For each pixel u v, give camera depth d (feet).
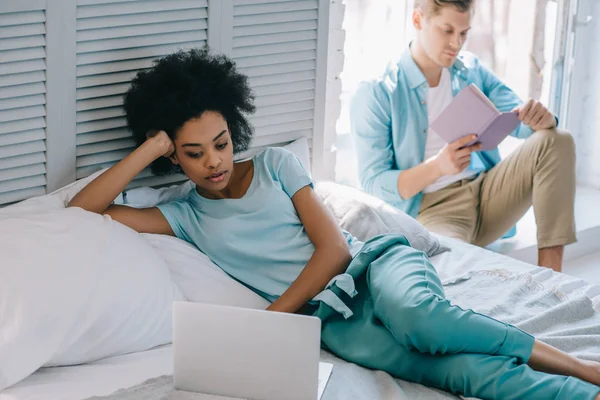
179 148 7.50
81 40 7.59
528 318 7.34
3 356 5.92
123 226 7.11
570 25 12.91
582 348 6.95
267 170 7.79
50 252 6.39
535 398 6.19
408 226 8.64
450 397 6.48
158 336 6.84
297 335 5.73
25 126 7.47
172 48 8.20
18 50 7.29
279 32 8.95
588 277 11.62
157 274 6.93
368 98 10.45
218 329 5.82
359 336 6.90
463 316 6.48
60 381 6.15
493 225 10.89
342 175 12.10
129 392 5.90
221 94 7.58
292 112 9.30
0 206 7.55
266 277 7.64
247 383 5.86
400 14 11.72
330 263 7.35
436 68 10.57
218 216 7.69
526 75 12.91
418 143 10.56
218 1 8.37
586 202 13.05
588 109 13.33
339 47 10.22
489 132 9.73
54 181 7.75
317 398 5.86
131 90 7.72
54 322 6.15
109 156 8.05
